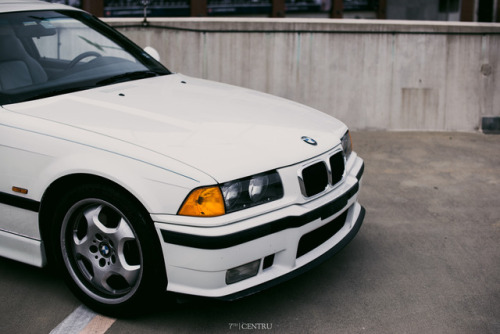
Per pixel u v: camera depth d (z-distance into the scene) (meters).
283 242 2.76
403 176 5.27
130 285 2.80
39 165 2.84
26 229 2.99
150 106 3.16
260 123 3.10
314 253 3.00
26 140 2.87
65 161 2.75
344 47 6.65
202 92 3.58
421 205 4.58
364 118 6.80
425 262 3.61
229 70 6.71
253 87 6.73
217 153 2.69
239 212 2.64
